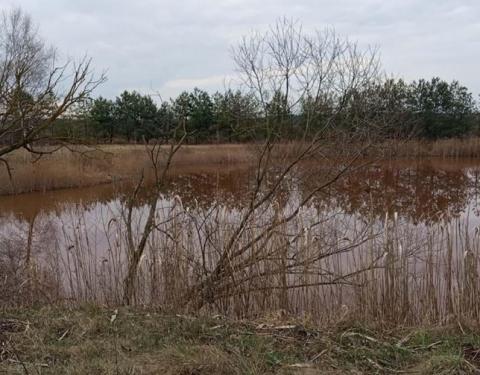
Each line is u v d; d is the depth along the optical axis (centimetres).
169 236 614
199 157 2638
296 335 388
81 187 2206
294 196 754
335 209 790
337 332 395
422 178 2075
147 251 643
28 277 652
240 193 984
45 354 345
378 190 1437
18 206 1741
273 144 698
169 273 588
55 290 645
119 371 317
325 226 683
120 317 427
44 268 728
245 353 350
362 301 529
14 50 1417
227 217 665
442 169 2692
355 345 365
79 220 966
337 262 637
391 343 373
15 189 2048
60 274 709
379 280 542
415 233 692
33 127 1237
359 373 323
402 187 1656
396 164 2069
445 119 4462
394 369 330
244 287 584
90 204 1559
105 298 584
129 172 1806
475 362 335
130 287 591
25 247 914
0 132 1202
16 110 1205
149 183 1436
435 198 1461
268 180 743
